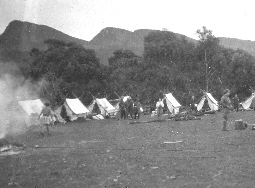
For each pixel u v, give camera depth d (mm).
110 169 10562
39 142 18906
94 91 76438
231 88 85250
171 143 15938
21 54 81500
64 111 43344
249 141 15500
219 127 23594
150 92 75188
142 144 16125
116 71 84625
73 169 10742
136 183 8719
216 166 10406
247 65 89312
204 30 92812
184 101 68500
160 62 93125
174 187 8203
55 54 78062
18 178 9688
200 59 93875
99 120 42812
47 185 8812
